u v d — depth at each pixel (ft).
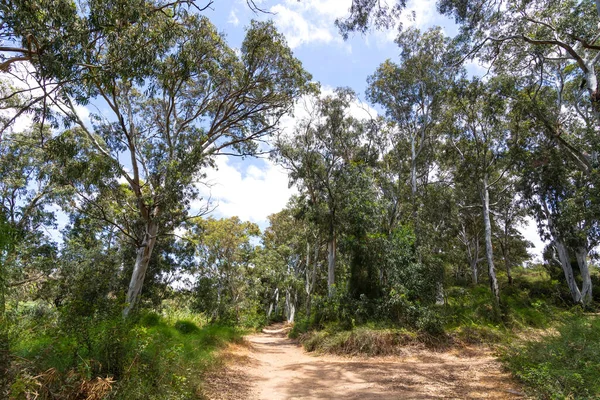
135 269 49.93
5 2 20.70
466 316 50.85
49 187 66.39
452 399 19.95
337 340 43.75
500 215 101.91
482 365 30.91
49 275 51.47
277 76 55.52
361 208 56.90
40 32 21.91
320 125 74.49
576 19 43.39
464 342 43.11
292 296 150.30
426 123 72.02
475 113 63.52
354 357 39.60
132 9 24.23
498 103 55.57
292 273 126.62
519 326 48.08
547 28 45.68
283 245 125.80
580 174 56.44
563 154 57.11
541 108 54.34
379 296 50.65
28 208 64.90
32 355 13.80
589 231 46.16
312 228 90.22
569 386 17.13
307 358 42.22
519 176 70.44
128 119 51.52
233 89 57.21
